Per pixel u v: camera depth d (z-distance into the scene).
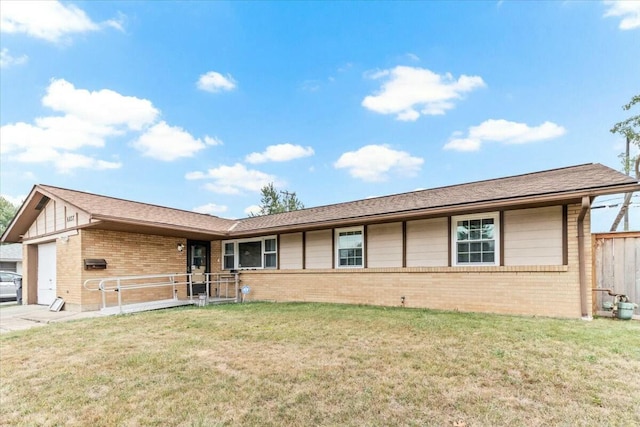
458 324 6.46
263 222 14.06
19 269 22.23
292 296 11.95
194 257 14.00
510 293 7.96
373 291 10.17
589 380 3.71
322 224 10.63
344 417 3.08
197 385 3.85
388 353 4.80
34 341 5.93
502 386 3.63
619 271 7.46
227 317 7.91
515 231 8.13
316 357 4.71
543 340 5.21
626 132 15.27
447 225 9.12
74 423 3.09
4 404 3.48
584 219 7.23
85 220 10.16
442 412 3.13
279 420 3.06
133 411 3.28
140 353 5.08
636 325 6.29
